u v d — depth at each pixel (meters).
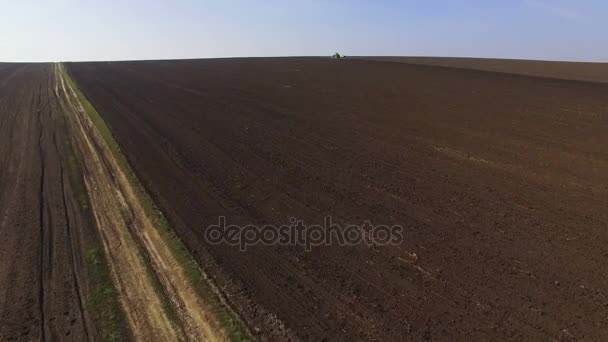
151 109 22.34
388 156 13.53
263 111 21.52
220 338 5.94
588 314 5.96
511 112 20.03
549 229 8.41
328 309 6.34
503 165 12.36
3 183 12.49
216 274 7.35
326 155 13.83
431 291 6.63
